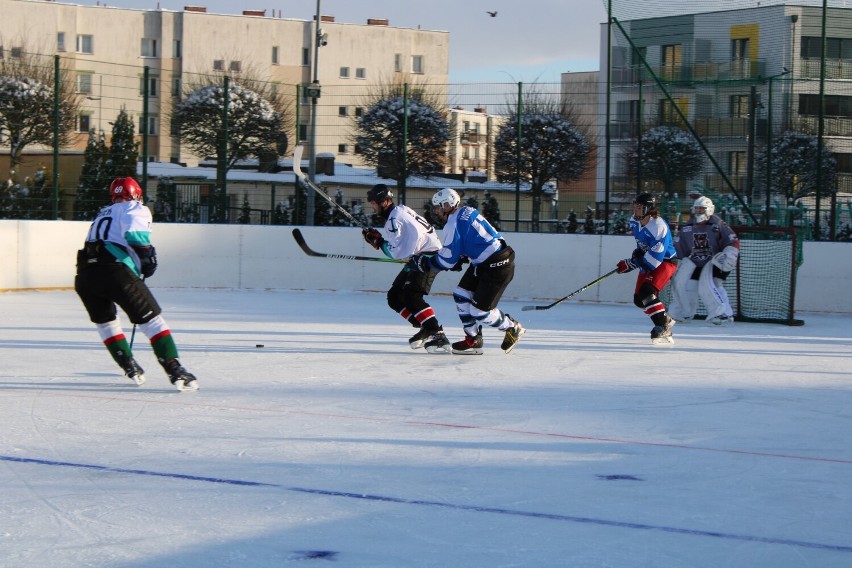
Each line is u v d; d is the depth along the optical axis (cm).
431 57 4988
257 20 4675
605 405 557
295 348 776
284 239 1369
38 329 863
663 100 1866
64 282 1296
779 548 314
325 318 1015
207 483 376
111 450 425
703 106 1917
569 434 477
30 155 1761
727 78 1961
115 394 558
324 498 358
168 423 482
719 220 1068
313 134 1759
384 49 4888
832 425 510
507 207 1512
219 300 1204
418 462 414
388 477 388
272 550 304
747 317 1120
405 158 1563
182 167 2548
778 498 370
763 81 1584
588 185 1767
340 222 1577
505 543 313
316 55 2331
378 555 301
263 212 1609
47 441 440
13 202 1384
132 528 323
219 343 800
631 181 1619
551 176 1636
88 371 638
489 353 773
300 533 320
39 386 580
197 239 1360
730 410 550
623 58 1989
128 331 873
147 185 1428
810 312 1271
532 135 1542
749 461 428
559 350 805
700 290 1073
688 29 1988
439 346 754
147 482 376
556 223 1478
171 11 4556
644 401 573
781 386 640
